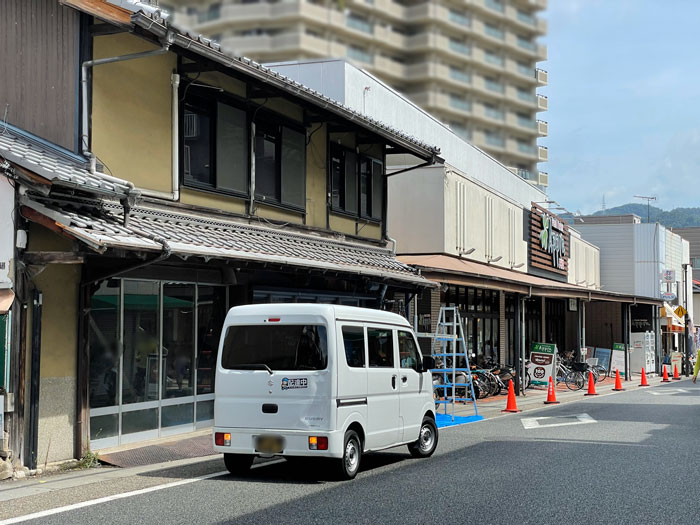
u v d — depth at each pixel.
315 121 17.72
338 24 38.50
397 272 18.27
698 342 66.19
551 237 38.31
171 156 13.34
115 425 11.98
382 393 10.62
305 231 17.56
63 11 11.63
